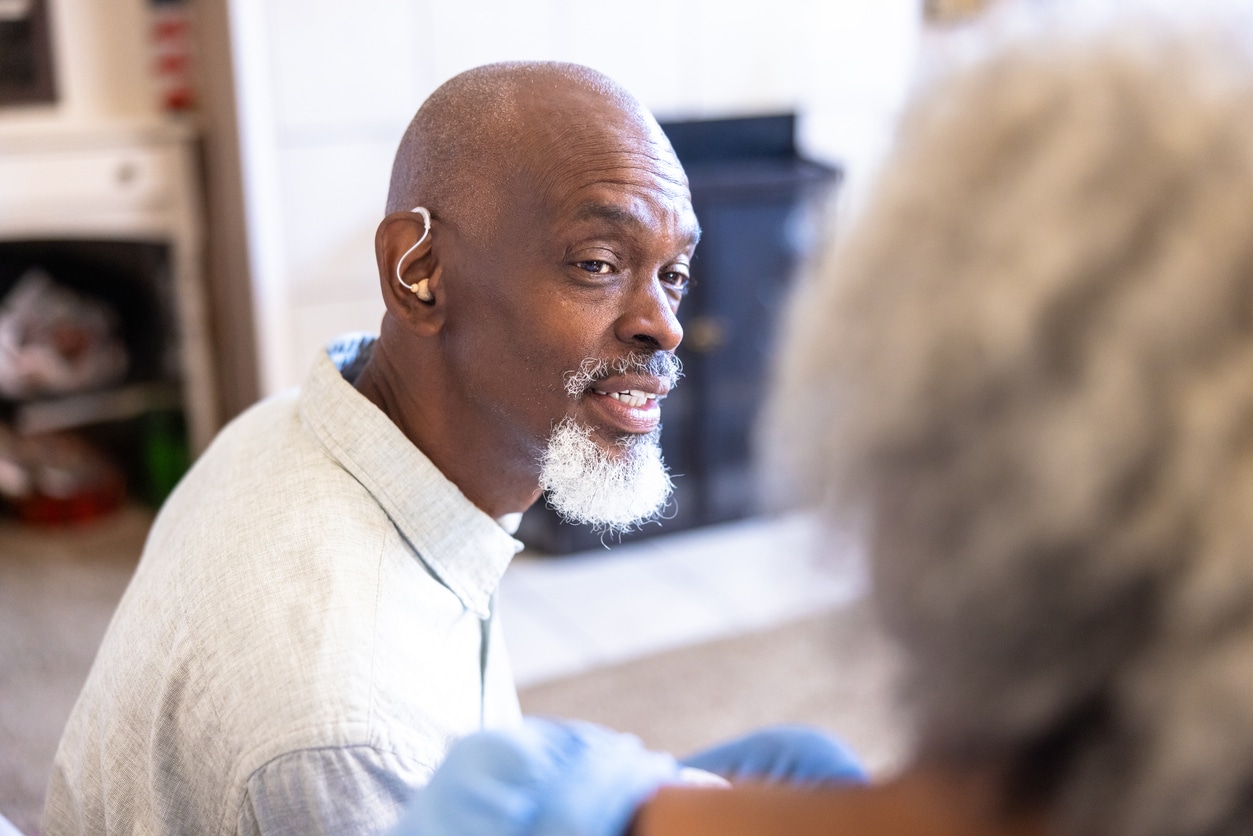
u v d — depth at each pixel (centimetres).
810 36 347
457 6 307
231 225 311
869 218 44
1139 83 39
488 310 101
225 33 289
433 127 102
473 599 103
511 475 107
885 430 41
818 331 44
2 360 327
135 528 336
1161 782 38
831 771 74
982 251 39
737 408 348
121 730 97
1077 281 37
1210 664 37
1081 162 38
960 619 41
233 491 102
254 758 87
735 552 343
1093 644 39
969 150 41
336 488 99
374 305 323
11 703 255
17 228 306
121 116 315
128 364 348
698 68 338
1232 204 37
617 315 102
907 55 357
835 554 45
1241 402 36
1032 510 38
